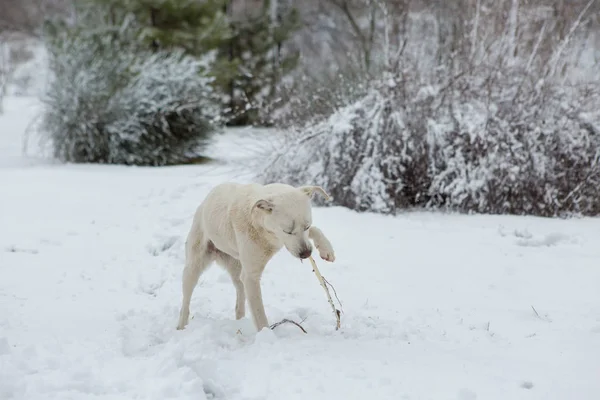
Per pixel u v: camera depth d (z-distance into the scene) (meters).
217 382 3.54
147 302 5.39
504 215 9.07
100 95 14.64
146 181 11.17
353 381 3.52
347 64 11.87
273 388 3.45
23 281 5.78
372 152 9.41
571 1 11.39
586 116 9.55
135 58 16.48
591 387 3.49
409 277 6.03
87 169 13.42
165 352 3.93
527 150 9.25
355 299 5.39
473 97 9.90
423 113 9.68
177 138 15.40
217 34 20.94
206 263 4.79
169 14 20.52
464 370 3.72
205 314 5.07
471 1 11.05
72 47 15.56
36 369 3.64
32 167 13.82
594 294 5.44
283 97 11.73
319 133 9.70
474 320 4.81
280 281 5.94
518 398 3.35
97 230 7.86
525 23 10.77
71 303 5.24
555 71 10.18
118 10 19.75
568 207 9.27
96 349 4.09
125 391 3.42
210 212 4.54
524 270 6.20
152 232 7.80
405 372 3.67
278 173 9.85
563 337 4.38
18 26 40.31
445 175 9.34
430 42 11.76
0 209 8.76
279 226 3.95
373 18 17.88
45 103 15.25
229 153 16.91
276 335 4.25
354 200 9.32
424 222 8.49
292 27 23.98
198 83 15.92
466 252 6.87
